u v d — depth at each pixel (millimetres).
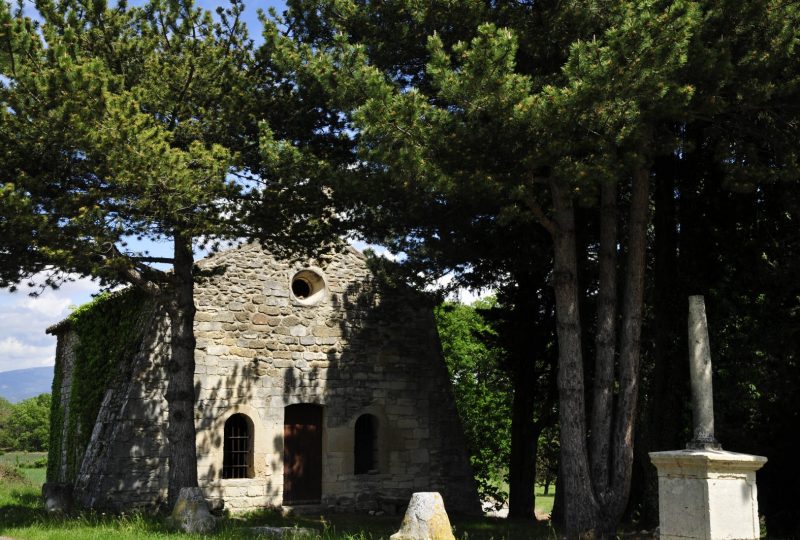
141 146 11008
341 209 13562
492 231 14328
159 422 15648
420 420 18766
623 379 11602
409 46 11734
